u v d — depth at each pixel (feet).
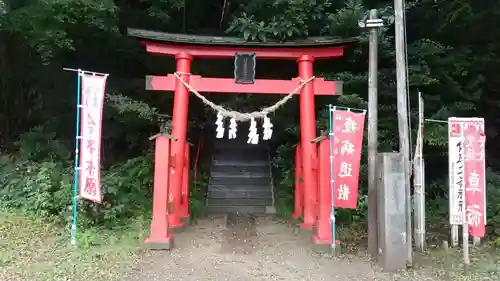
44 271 20.03
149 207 31.35
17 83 39.40
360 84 33.01
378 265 22.43
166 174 25.21
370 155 24.67
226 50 29.01
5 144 39.34
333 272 21.38
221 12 44.57
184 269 21.49
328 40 28.76
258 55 29.17
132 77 38.70
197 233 29.07
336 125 24.64
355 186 24.44
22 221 26.17
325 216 25.27
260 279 20.34
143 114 32.86
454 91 35.19
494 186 34.71
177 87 28.60
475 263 22.43
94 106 24.20
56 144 36.11
